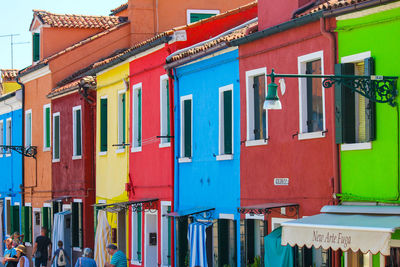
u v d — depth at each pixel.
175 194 22.03
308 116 16.77
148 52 23.53
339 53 15.57
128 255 24.88
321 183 16.12
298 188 16.86
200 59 20.73
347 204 15.37
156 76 23.25
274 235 16.72
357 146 15.05
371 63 14.71
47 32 34.09
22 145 35.06
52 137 31.62
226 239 19.62
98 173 27.58
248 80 18.62
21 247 26.25
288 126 17.20
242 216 18.66
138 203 23.36
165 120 22.89
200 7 31.36
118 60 25.19
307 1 17.52
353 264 15.30
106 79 26.70
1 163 38.59
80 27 34.22
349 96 15.37
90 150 28.39
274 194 17.67
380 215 14.20
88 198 28.27
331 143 15.85
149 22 31.56
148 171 23.84
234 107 19.23
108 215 26.44
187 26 22.30
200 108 20.86
